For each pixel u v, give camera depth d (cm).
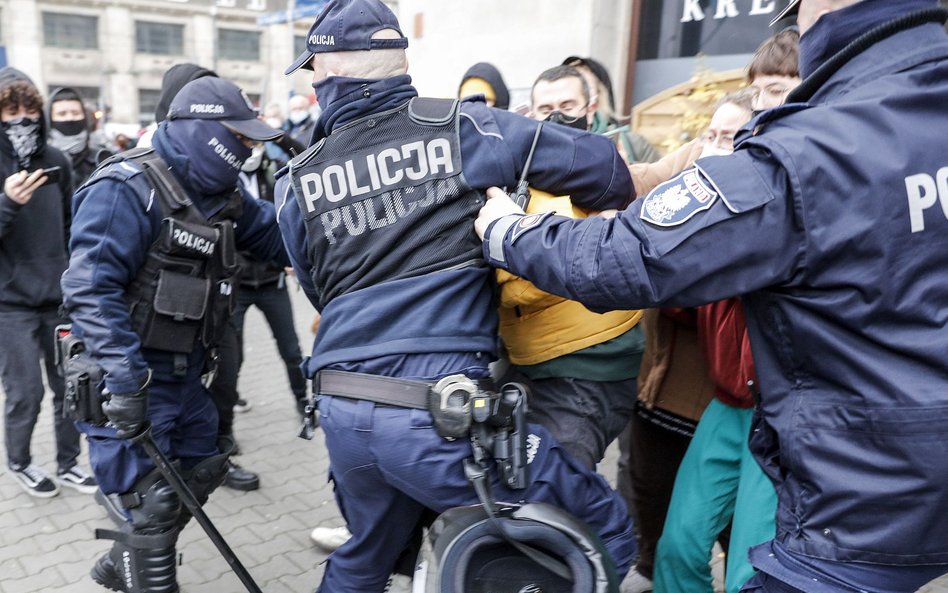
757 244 118
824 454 123
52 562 290
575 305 173
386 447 152
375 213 157
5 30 2977
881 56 120
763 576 137
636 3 603
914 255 115
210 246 221
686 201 122
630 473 246
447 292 155
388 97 159
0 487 347
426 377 153
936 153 116
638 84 613
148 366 220
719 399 198
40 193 318
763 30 530
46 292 323
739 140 130
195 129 216
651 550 247
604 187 168
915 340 116
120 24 3144
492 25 663
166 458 212
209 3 3269
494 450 150
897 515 117
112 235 204
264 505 336
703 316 198
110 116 3002
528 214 150
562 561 150
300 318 677
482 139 158
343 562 179
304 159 163
